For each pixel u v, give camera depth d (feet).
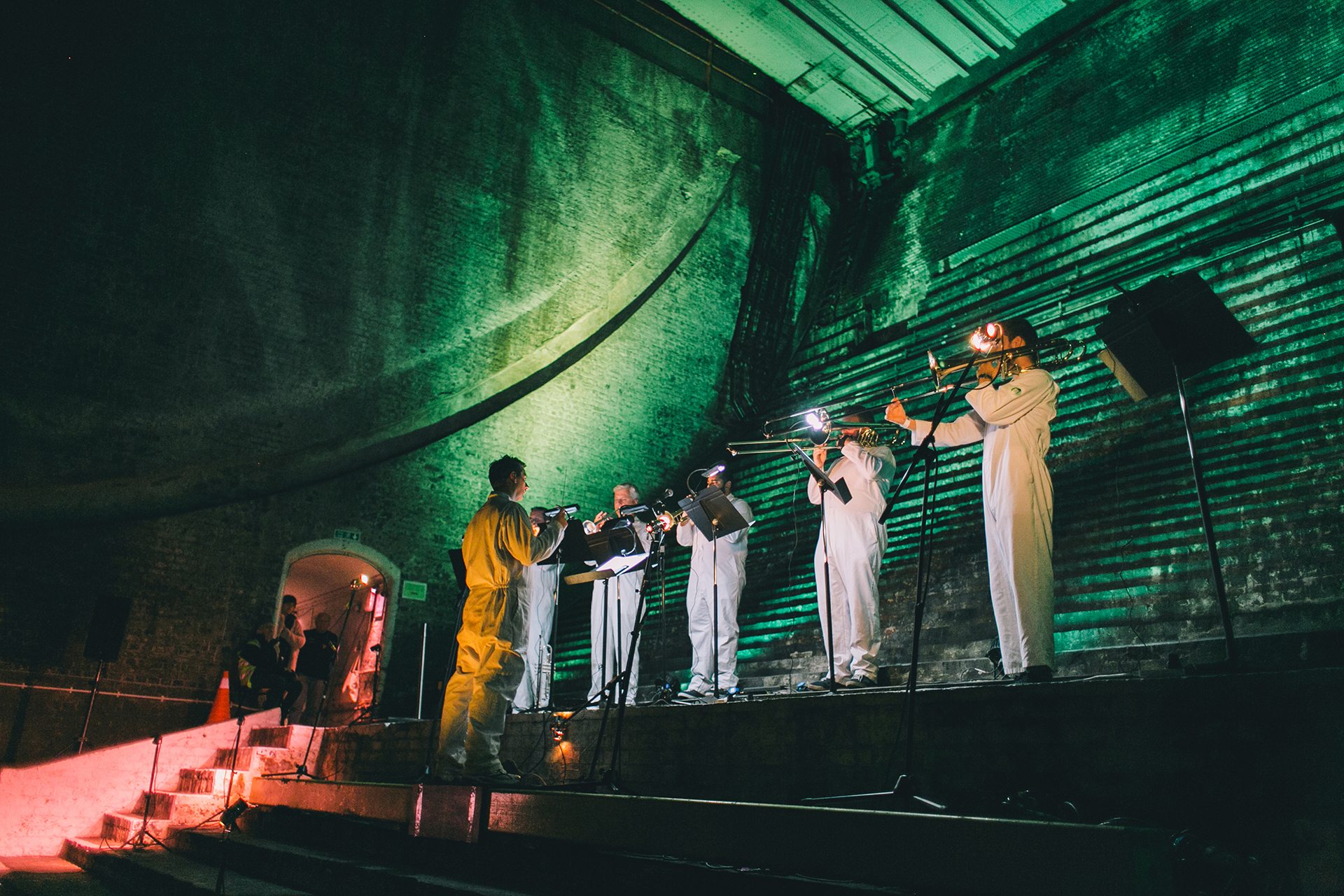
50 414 30.89
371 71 39.60
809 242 50.29
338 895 16.12
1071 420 28.84
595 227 44.01
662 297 45.27
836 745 14.90
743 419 46.01
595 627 27.63
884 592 29.53
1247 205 30.50
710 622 24.64
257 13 37.37
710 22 48.16
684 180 47.39
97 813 29.73
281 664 32.81
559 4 45.57
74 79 33.09
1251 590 20.97
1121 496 25.55
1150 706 11.52
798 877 10.87
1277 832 10.22
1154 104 37.91
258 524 34.30
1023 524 15.83
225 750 31.94
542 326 41.45
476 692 16.29
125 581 31.53
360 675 38.17
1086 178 38.75
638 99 46.98
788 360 47.78
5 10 32.24
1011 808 11.80
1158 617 22.09
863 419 21.31
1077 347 17.53
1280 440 22.90
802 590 31.86
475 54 42.47
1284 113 31.32
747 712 16.49
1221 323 14.94
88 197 32.65
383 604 36.86
